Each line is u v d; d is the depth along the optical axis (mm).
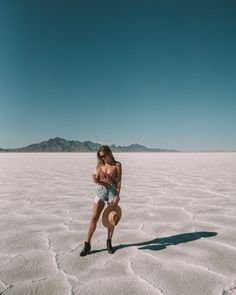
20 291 3195
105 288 3242
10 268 3762
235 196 8852
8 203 7855
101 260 4000
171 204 7695
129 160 35625
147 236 5020
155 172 17172
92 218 4223
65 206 7461
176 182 12266
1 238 4926
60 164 26141
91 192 9648
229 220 6062
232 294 3117
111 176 4281
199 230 5363
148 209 7102
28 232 5254
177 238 4910
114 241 4766
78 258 4070
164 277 3490
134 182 12266
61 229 5434
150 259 4023
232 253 4242
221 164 25859
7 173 16641
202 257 4094
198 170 18719
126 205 7578
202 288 3232
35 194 9266
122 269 3711
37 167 21859
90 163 27984
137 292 3150
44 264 3875
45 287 3275
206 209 7090
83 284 3336
